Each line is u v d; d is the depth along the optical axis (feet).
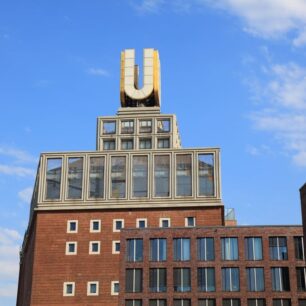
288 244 310.45
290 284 303.07
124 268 317.42
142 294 310.86
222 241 315.99
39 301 362.33
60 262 371.15
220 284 307.37
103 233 376.89
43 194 391.04
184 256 315.58
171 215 378.94
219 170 389.19
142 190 388.37
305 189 201.57
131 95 458.91
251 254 311.68
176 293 309.01
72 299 361.71
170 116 437.17
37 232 380.17
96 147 435.94
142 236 321.93
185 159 394.52
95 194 388.98
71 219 382.22
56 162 399.03
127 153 398.83
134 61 472.44
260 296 302.86
